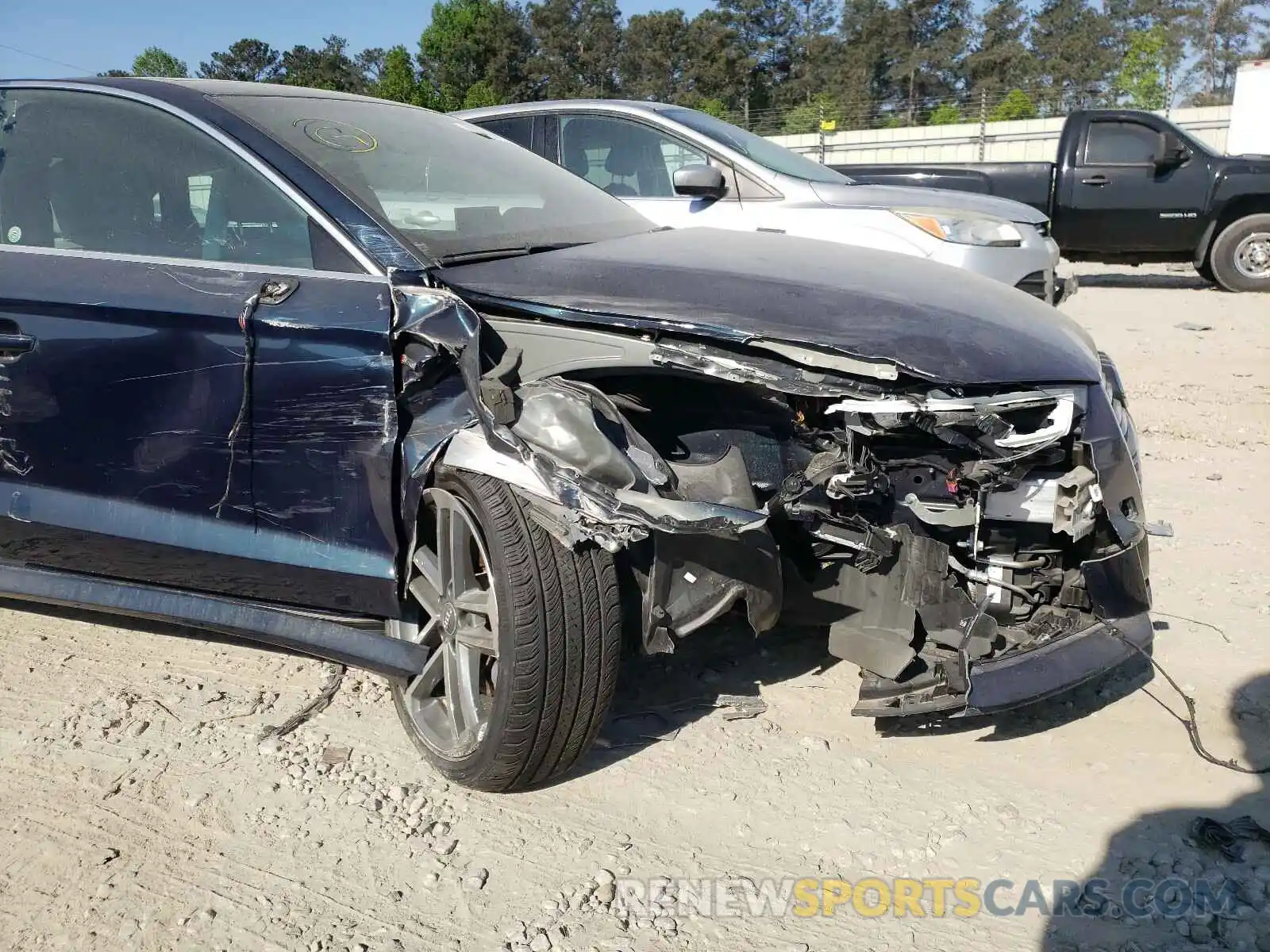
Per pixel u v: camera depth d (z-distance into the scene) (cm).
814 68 7631
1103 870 243
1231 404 679
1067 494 262
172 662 354
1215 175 1199
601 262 302
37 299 311
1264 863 242
